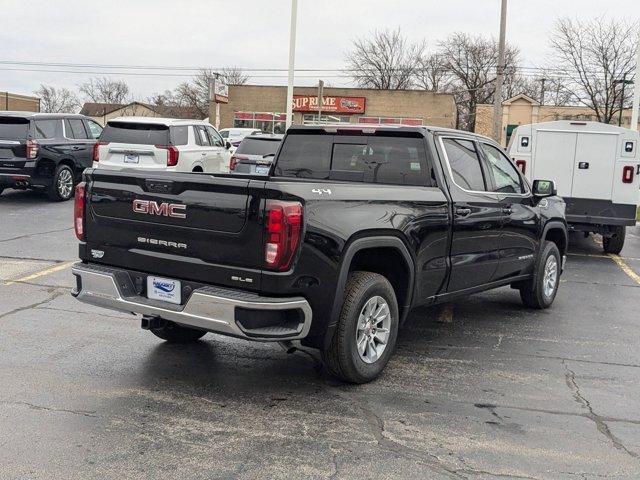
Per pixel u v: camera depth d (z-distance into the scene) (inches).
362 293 190.7
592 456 156.3
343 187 187.8
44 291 300.0
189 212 177.6
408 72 3139.8
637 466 151.8
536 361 228.2
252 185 168.6
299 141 255.1
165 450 151.8
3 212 542.6
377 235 194.2
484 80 3029.0
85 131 656.4
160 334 228.5
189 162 570.9
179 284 181.6
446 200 224.1
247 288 171.0
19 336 234.2
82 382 192.9
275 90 2053.4
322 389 193.9
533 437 165.9
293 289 170.6
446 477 143.6
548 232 313.4
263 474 142.1
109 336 238.1
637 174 450.0
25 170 579.5
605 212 457.7
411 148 231.0
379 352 202.5
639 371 220.4
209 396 185.6
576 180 461.1
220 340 238.8
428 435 164.9
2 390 183.8
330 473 143.6
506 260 267.0
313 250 173.2
